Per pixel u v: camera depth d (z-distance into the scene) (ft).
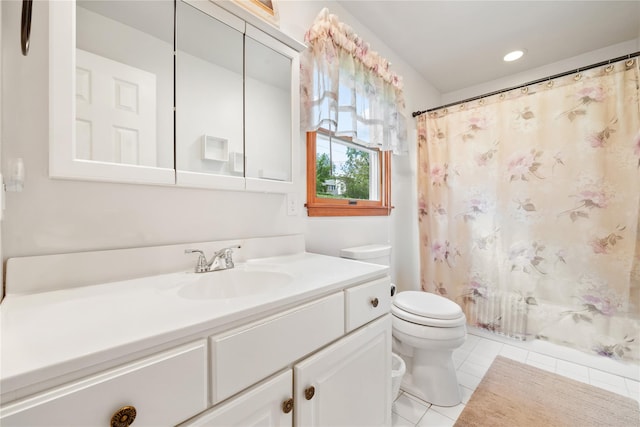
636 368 4.98
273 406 2.01
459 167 6.89
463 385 4.92
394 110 5.81
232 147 3.50
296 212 4.41
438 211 7.18
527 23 5.68
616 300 5.12
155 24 2.90
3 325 1.57
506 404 4.42
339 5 5.18
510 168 6.20
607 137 5.14
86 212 2.49
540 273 5.89
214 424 1.67
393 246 6.81
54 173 2.21
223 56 3.44
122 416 1.34
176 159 3.01
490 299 6.52
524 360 5.69
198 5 3.10
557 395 4.62
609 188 5.14
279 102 3.97
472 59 7.02
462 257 6.88
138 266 2.73
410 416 4.17
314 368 2.30
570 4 5.15
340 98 4.61
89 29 2.47
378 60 5.36
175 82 3.04
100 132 2.50
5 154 2.11
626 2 5.08
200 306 1.90
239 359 1.82
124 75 2.67
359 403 2.83
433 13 5.41
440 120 7.14
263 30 3.66
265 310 1.98
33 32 2.24
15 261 2.13
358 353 2.82
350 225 5.47
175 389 1.53
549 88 5.72
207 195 3.33
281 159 3.99
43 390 1.19
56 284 2.29
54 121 2.21
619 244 5.08
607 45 6.40
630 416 4.14
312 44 4.34
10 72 2.15
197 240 3.23
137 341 1.41
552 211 5.72
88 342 1.37
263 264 3.42
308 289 2.32
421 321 4.41
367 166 6.27
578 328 5.49
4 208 2.06
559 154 5.62
